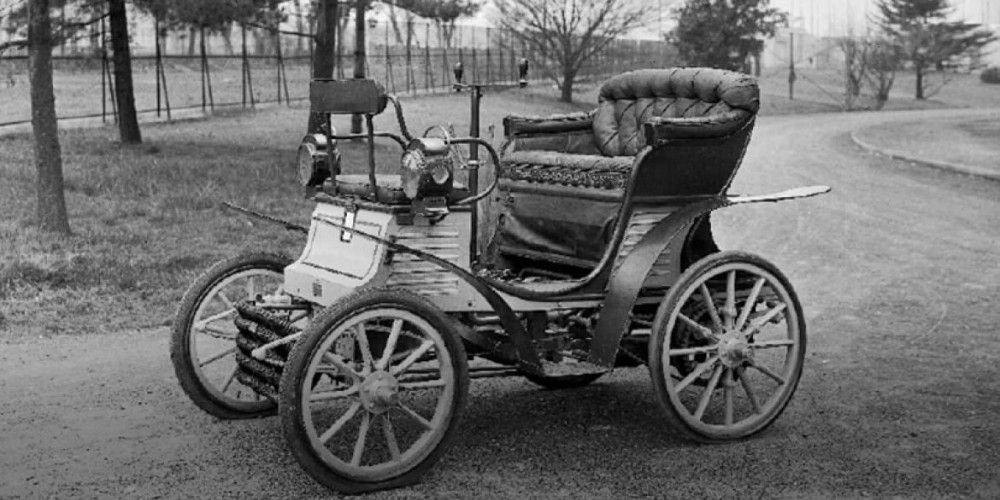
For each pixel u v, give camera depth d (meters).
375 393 5.18
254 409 6.35
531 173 6.55
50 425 6.26
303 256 5.90
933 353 8.05
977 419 6.43
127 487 5.29
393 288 5.35
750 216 15.81
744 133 6.21
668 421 5.86
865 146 29.06
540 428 6.26
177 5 17.06
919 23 66.75
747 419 6.10
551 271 6.63
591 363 5.86
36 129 12.04
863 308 9.66
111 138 21.67
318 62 19.47
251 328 5.81
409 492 5.24
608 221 6.10
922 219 15.61
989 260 12.20
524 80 6.07
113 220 13.20
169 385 7.11
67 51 33.41
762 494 5.23
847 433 6.17
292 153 20.41
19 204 13.74
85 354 7.92
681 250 6.20
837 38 73.81
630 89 7.00
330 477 5.13
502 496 5.19
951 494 5.23
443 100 35.09
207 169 17.50
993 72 72.69
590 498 5.16
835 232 14.35
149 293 9.83
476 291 5.62
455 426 5.37
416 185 5.27
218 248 11.77
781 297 6.15
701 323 6.12
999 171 22.14
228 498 5.15
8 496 5.17
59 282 10.08
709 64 49.94
